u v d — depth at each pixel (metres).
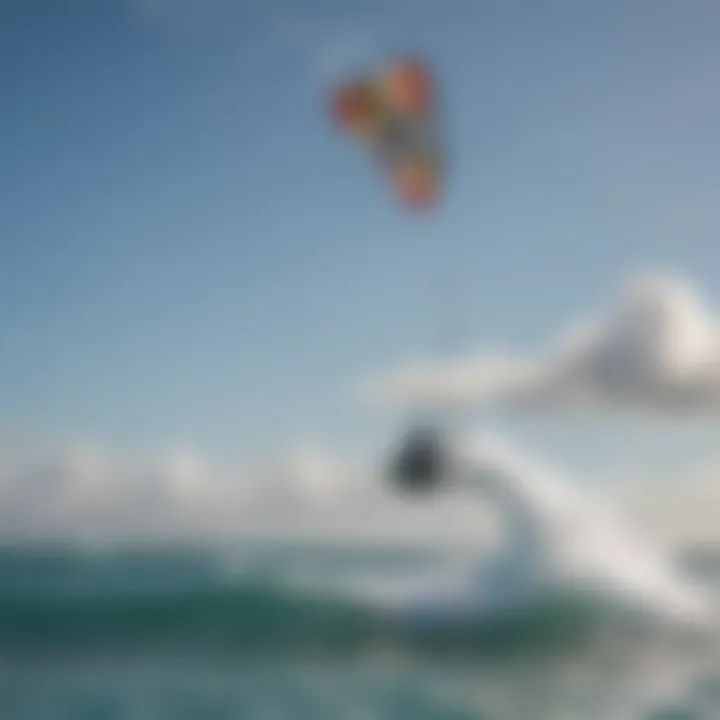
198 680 14.25
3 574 17.61
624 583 16.22
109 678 14.37
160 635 16.22
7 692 13.78
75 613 16.38
